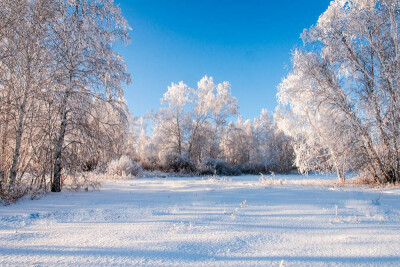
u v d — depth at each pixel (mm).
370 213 5551
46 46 9852
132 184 14672
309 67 14938
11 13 8883
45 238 3824
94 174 17641
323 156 17141
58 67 10492
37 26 9391
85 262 2801
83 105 10758
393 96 12102
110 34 11625
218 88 38500
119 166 23719
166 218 5246
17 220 5176
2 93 9617
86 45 10602
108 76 11070
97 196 9016
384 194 8891
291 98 16766
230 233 4043
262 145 50688
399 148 12242
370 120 13305
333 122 14547
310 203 6906
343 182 15188
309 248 3291
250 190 10523
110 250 3223
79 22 10688
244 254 3080
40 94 9633
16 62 9141
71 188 10727
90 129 10875
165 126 36688
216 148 40781
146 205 6980
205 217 5297
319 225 4559
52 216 5594
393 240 3586
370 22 13453
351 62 13922
